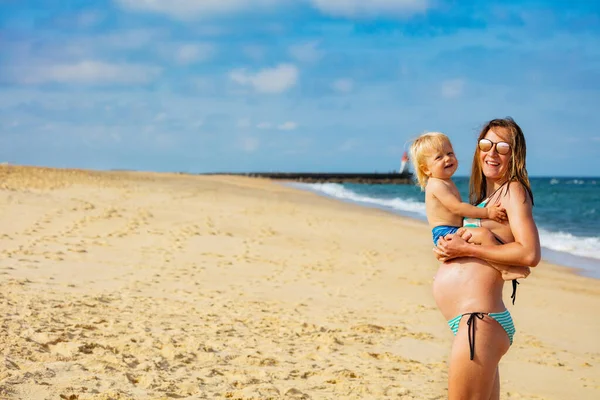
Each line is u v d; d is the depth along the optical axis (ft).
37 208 64.28
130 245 48.11
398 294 37.68
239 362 20.51
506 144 11.81
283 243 55.11
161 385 16.92
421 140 12.58
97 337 21.18
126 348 20.25
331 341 24.82
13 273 33.53
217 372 18.99
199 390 16.99
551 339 30.07
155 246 48.55
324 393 18.17
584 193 244.42
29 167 138.51
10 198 70.18
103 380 16.70
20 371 16.46
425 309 33.71
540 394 21.21
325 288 38.04
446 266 12.03
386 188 265.75
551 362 25.49
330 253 51.83
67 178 115.24
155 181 139.54
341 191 201.16
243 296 33.45
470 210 11.89
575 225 101.35
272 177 395.75
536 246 11.32
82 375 16.89
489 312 11.46
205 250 48.52
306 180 350.43
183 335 23.03
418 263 49.42
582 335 31.14
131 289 32.40
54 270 35.86
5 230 50.34
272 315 28.96
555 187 339.77
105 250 45.03
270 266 44.09
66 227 54.34
